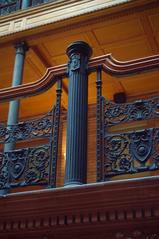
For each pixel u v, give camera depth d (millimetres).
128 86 9398
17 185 3967
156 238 3383
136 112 3844
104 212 3449
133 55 8477
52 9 7809
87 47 4371
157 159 3555
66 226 3598
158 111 3762
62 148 9562
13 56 8461
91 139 9602
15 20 8047
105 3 7332
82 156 3805
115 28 7723
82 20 7547
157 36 7898
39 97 9797
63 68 4375
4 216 3744
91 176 9070
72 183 3656
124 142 3762
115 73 4125
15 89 4535
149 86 9344
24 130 4273
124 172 3623
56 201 3547
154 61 3992
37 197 3607
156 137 3666
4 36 7941
